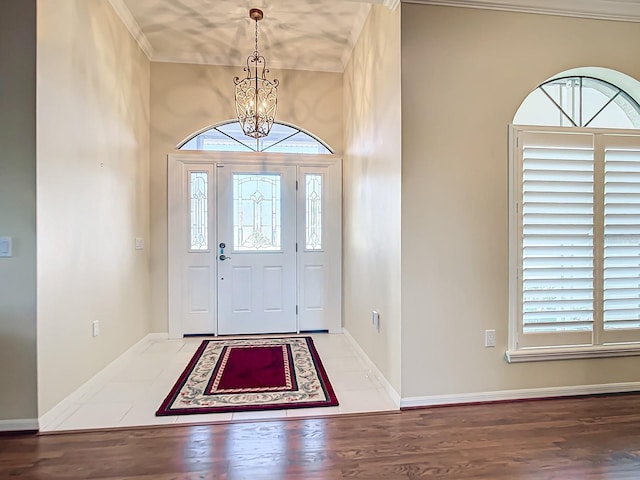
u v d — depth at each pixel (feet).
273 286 13.43
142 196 11.88
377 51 9.16
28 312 6.64
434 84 7.63
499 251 7.89
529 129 7.91
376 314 9.28
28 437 6.50
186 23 10.61
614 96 8.87
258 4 9.66
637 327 8.36
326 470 5.62
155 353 11.13
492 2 7.72
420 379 7.68
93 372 8.68
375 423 7.03
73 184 7.82
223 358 10.66
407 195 7.57
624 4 8.04
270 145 13.42
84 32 8.23
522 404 7.82
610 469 5.70
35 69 6.61
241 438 6.49
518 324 7.94
